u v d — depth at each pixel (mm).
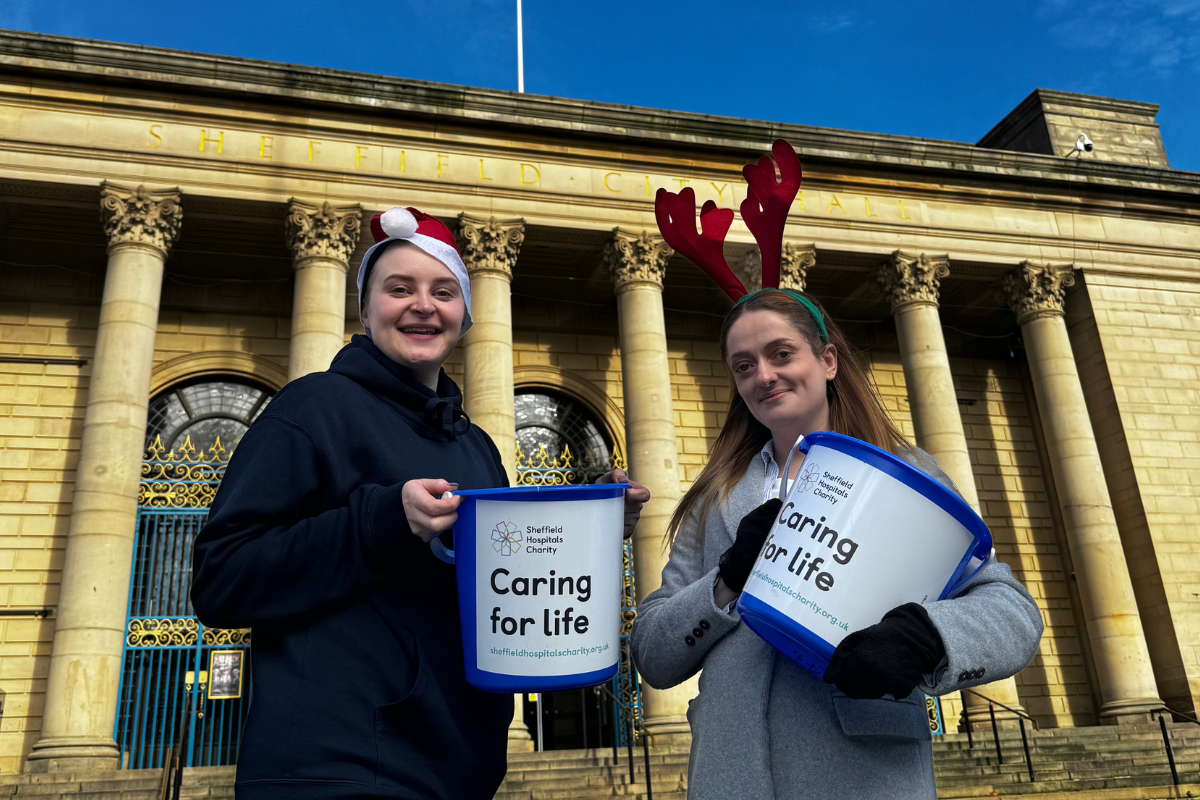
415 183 20531
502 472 3080
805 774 2209
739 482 2760
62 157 18500
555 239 21922
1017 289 24547
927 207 24078
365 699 2178
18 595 18922
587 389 24438
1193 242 26172
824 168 23469
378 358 2645
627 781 14547
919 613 1911
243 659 18938
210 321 22172
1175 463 23750
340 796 2041
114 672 15836
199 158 19250
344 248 19578
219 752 17562
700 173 22547
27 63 18531
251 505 2264
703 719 2439
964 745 17641
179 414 21703
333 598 2201
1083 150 25719
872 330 27047
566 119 21719
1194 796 13008
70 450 20250
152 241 18484
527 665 2209
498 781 2424
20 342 20734
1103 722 21047
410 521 2150
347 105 20281
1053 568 25750
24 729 17984
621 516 2426
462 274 2775
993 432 27078
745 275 22203
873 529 2062
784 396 2586
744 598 2176
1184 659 21828
